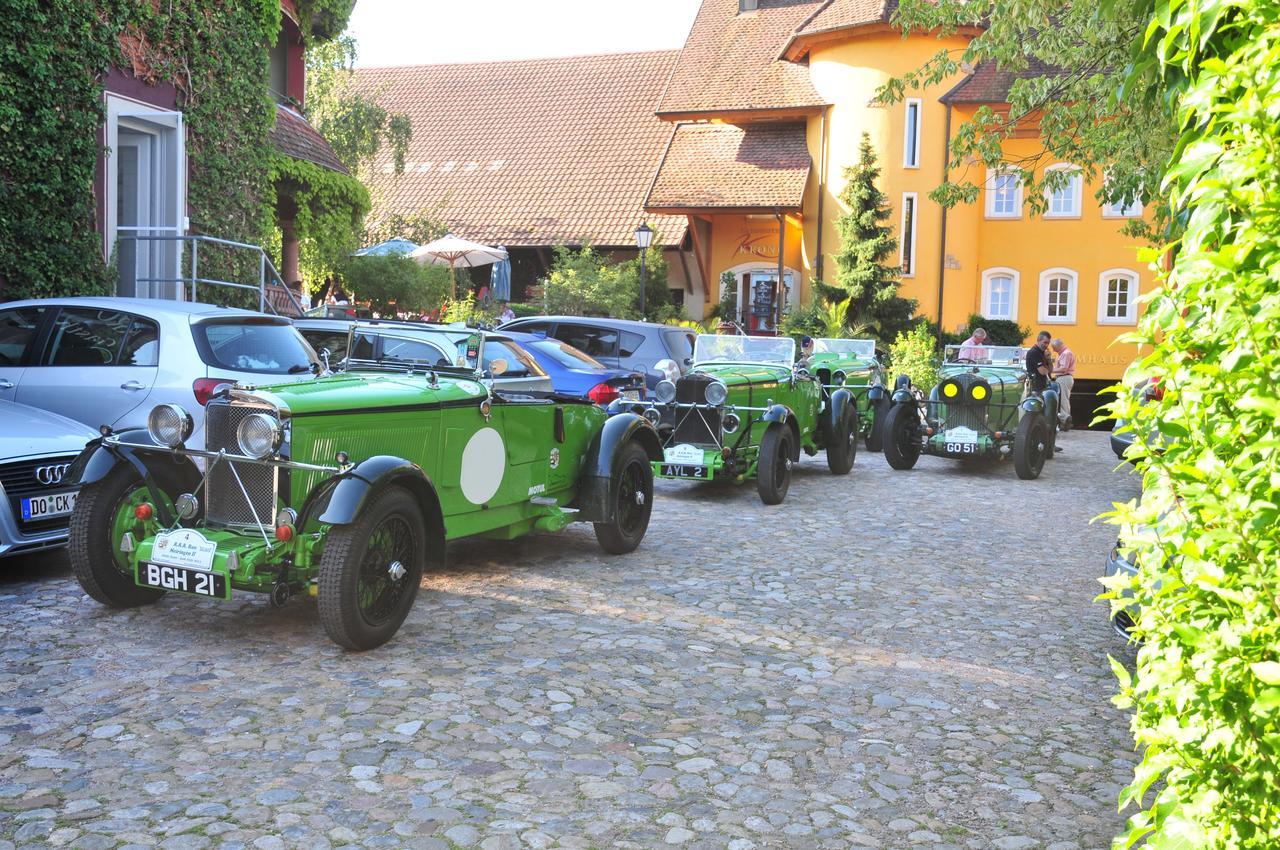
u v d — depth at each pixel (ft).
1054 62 46.83
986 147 48.98
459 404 22.17
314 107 106.63
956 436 46.80
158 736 14.38
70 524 19.39
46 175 39.63
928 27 49.16
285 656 17.98
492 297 94.22
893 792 13.60
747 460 37.17
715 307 108.17
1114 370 107.14
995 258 109.29
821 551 28.94
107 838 11.48
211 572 18.06
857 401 52.85
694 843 11.98
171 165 46.37
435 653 18.45
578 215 114.01
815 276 103.24
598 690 16.93
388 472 18.19
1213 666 6.39
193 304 28.45
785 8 116.26
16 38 37.88
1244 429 6.60
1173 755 6.82
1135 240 105.81
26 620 19.54
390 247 82.02
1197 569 6.40
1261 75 6.89
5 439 22.50
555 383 42.93
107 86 43.21
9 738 14.16
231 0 50.55
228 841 11.53
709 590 23.93
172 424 18.99
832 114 104.37
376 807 12.50
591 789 13.28
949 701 17.15
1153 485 7.31
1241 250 6.45
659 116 109.91
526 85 137.18
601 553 27.53
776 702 16.78
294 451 18.54
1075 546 31.19
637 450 27.50
